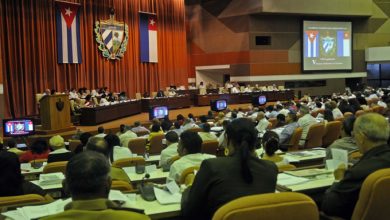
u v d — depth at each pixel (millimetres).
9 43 15320
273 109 13359
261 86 23703
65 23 17188
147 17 21547
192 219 2867
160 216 2920
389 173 2555
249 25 23750
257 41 24078
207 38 25219
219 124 10266
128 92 20625
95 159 1893
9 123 9641
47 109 11477
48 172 5020
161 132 8742
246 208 2031
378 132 2930
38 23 16172
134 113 18172
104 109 15164
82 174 1837
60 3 17016
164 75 22828
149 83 21969
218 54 24844
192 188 2721
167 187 3369
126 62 20531
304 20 24906
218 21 24781
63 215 1811
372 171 2807
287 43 24688
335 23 25641
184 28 24203
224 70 25422
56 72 16938
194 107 21234
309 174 3727
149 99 18984
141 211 1983
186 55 24484
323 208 3080
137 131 10289
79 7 17844
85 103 15484
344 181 2900
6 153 3518
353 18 26203
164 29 22828
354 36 26359
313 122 8703
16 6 15523
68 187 1886
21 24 15727
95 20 18766
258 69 23984
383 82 28328
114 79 19891
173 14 23406
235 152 2756
